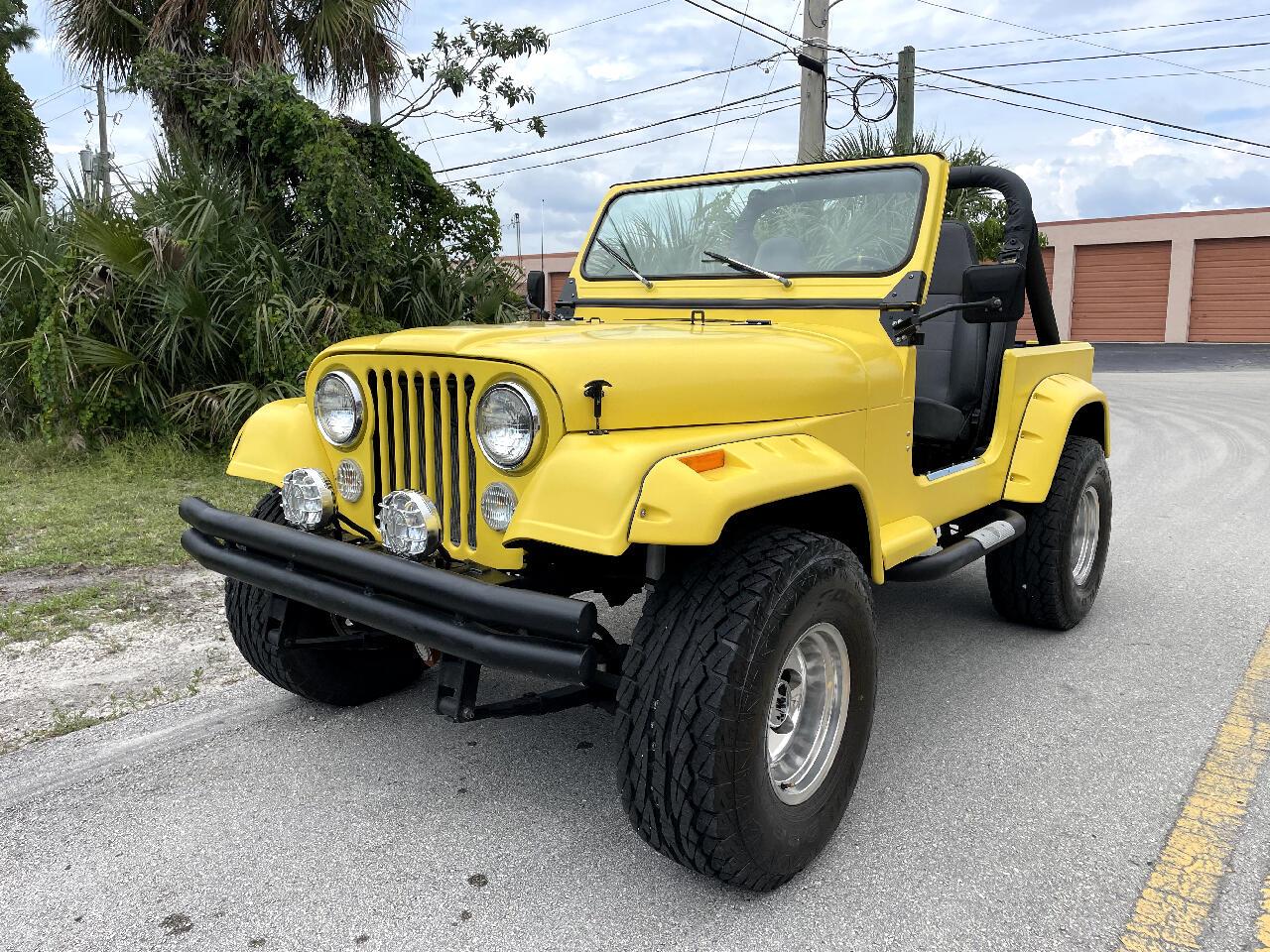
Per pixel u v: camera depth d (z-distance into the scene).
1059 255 27.98
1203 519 6.47
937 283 4.27
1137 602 4.69
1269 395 15.04
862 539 2.68
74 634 4.11
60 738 3.19
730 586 2.21
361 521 2.67
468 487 2.38
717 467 2.25
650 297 3.67
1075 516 4.04
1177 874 2.46
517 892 2.38
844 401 2.83
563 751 3.13
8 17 18.70
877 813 2.76
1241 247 25.33
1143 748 3.14
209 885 2.40
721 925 2.26
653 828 2.23
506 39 10.55
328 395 2.63
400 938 2.21
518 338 2.41
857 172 3.40
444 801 2.81
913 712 3.43
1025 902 2.34
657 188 3.84
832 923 2.27
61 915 2.29
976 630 4.30
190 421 7.86
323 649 3.23
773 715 2.39
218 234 7.86
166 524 5.89
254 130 8.53
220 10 9.22
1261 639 4.16
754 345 2.68
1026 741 3.20
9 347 8.29
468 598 2.09
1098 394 4.30
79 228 7.75
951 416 3.83
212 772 2.98
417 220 9.74
